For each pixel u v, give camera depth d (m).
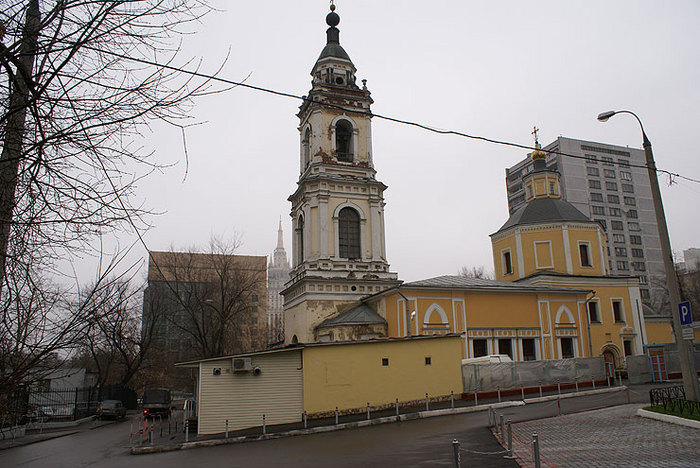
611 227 115.44
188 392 77.44
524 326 38.44
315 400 26.11
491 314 37.56
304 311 39.25
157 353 64.69
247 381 25.36
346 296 40.16
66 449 23.83
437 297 36.19
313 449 17.45
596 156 118.69
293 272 44.50
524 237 47.69
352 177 43.41
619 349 43.59
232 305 53.88
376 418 23.78
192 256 55.66
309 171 43.75
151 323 56.94
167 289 56.34
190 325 62.28
